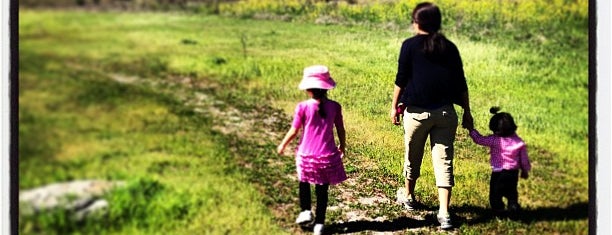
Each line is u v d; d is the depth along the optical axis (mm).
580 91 7855
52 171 5887
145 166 5820
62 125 6996
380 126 6445
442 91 4371
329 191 5254
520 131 6668
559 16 10344
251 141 6363
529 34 10039
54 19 12219
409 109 4473
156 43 10547
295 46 9703
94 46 10383
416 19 4414
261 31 11219
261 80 8242
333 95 7145
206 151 6129
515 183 4816
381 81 7578
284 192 5254
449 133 4480
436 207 4988
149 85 8328
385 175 5547
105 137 6676
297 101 7512
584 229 4758
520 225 4699
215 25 12109
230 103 7508
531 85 8055
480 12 10500
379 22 10672
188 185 5328
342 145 4566
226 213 4848
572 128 6789
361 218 4797
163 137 6535
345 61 8484
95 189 5297
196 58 9359
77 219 4832
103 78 8641
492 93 7656
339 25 11023
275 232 4570
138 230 4664
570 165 5926
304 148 4391
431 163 5738
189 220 4766
